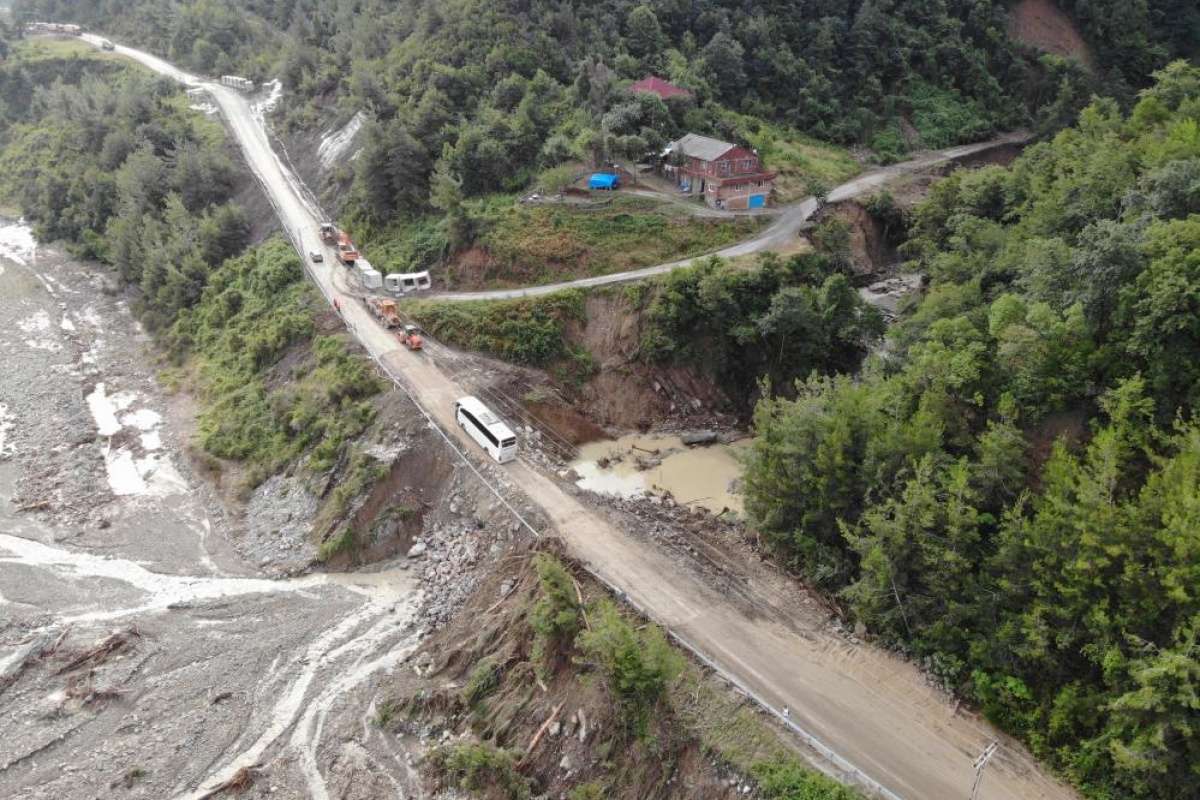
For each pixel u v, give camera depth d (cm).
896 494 3931
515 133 8450
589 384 6588
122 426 6981
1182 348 3538
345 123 9750
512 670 4028
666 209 7894
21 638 4681
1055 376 3919
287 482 5938
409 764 3884
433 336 6812
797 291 6384
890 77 11644
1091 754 3092
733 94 10525
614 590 4191
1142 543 3080
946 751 3316
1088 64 12431
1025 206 6538
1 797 3778
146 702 4272
